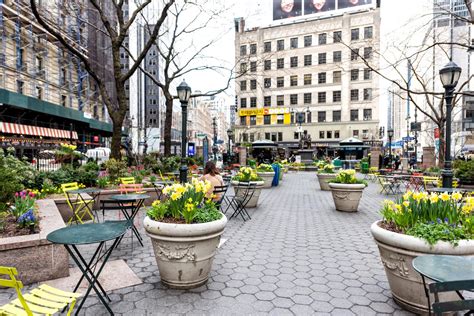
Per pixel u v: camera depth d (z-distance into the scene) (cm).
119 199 524
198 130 10594
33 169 905
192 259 355
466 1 1042
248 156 3416
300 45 5197
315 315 311
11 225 443
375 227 339
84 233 304
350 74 4881
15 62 2658
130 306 327
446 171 777
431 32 1517
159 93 7169
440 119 1543
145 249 526
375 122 4784
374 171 2067
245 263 462
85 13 2791
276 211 901
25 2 2638
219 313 314
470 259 249
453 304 190
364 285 384
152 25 1827
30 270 379
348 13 4847
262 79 5447
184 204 384
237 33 5459
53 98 3222
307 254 505
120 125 1189
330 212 885
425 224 321
